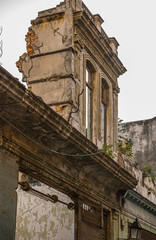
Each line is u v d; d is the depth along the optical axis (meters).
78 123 17.05
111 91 20.86
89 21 18.06
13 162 12.02
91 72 19.30
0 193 11.20
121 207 18.73
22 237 17.41
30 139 12.84
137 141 31.12
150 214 22.38
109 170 16.02
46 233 17.00
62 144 13.55
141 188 21.98
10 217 11.48
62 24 17.67
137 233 16.70
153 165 29.98
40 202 17.48
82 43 18.02
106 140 20.12
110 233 17.55
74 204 15.37
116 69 21.28
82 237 15.30
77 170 15.40
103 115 20.28
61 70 17.14
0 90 10.41
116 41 21.47
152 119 31.22
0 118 11.62
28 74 17.64
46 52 17.56
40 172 13.39
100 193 16.78
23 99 11.03
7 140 11.81
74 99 16.97
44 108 11.73
